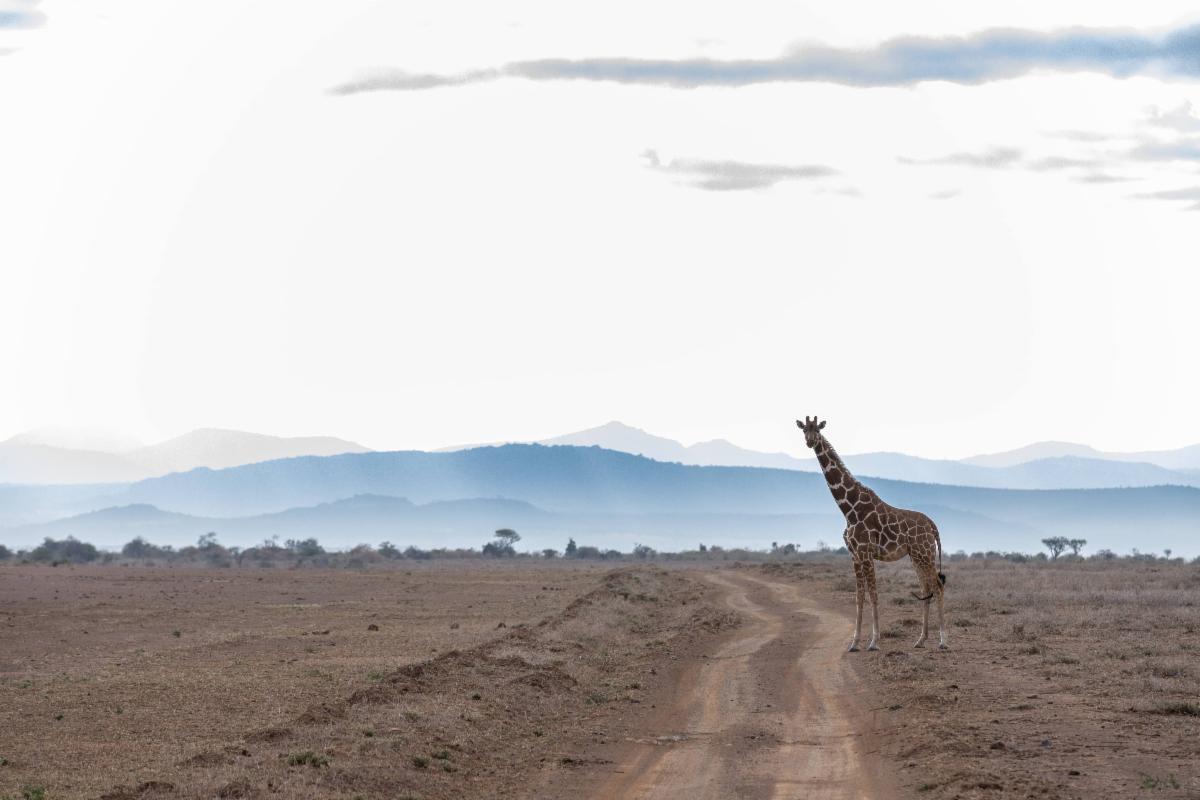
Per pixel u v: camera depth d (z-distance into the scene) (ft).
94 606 514.27
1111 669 238.89
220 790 153.17
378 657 317.01
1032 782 148.87
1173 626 315.17
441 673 242.58
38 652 347.36
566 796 159.63
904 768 165.37
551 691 234.17
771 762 176.14
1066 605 385.50
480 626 409.08
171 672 289.94
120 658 326.03
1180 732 178.29
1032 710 197.88
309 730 191.21
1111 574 596.29
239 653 332.39
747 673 267.59
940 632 287.48
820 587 545.85
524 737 197.16
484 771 174.19
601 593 500.74
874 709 213.46
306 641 363.15
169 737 205.57
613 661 293.02
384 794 156.76
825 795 154.81
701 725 207.41
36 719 225.56
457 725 195.42
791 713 216.13
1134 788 146.51
